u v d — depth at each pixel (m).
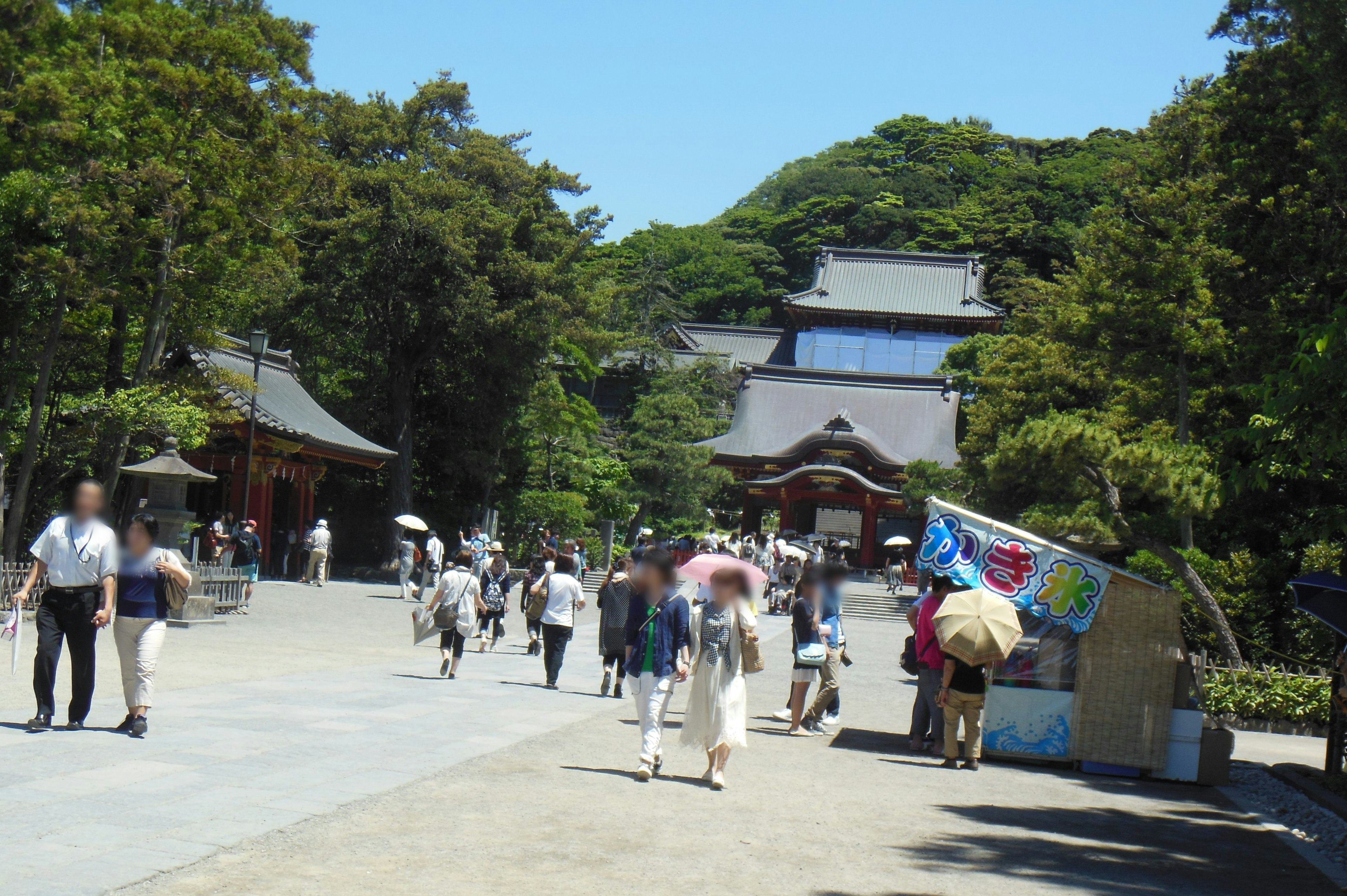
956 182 105.19
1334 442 9.05
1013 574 11.80
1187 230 20.59
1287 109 18.61
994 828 8.40
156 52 22.69
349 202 37.16
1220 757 11.49
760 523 53.78
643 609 9.46
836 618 13.09
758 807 8.44
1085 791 10.54
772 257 100.81
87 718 9.89
